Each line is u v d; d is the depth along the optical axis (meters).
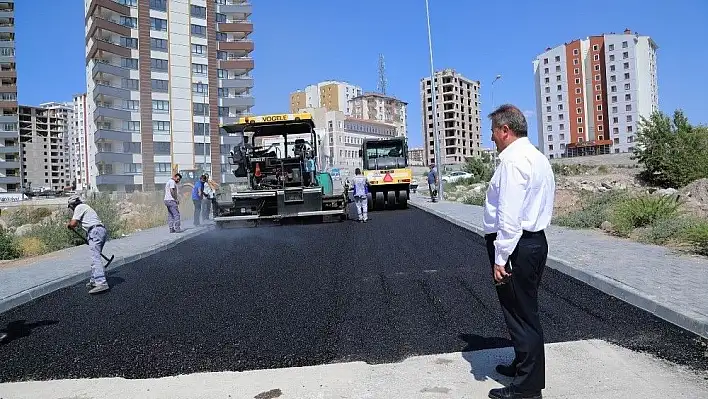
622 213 12.62
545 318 6.01
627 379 4.27
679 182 35.62
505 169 3.79
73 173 148.25
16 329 6.63
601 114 111.69
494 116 3.98
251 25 79.56
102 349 5.68
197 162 74.88
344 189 20.50
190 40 74.62
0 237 14.36
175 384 4.62
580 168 56.69
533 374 3.89
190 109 74.38
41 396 4.50
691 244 9.88
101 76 67.69
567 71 114.69
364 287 7.91
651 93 111.31
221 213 18.66
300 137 18.86
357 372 4.68
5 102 91.38
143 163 70.31
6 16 91.19
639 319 5.80
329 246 12.51
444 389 4.24
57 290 8.98
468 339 5.43
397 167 26.83
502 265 3.78
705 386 4.09
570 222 14.02
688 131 36.78
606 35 110.44
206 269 10.17
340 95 138.75
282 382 4.54
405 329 5.84
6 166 90.75
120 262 11.55
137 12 70.31
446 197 32.81
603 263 8.44
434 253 10.77
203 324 6.39
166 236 16.03
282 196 18.17
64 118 148.75
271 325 6.22
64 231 16.09
